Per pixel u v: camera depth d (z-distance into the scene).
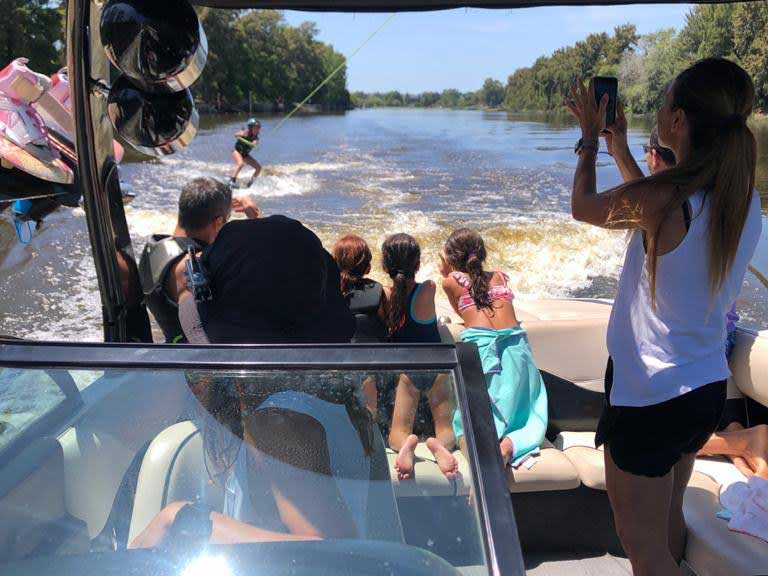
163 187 14.04
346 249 2.83
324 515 1.14
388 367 1.25
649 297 1.79
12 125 2.13
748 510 2.33
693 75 1.74
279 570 1.06
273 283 1.68
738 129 1.69
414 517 1.11
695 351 1.79
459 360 1.25
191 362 1.27
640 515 1.93
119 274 2.27
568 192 14.30
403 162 20.83
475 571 1.00
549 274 7.49
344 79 109.44
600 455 2.75
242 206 3.02
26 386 1.27
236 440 1.23
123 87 2.04
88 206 2.15
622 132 2.05
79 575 1.07
